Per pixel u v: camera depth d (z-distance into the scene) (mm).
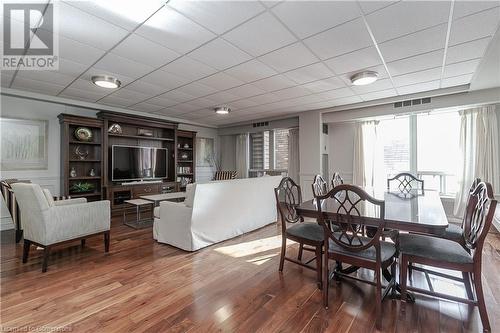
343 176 5504
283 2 1795
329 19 2010
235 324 1610
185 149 6625
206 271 2398
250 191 3748
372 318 1669
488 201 1580
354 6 1846
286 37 2293
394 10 1896
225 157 7641
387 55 2678
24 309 1766
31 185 2369
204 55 2664
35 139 4199
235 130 7211
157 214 3332
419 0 1780
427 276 2141
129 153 5230
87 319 1660
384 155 5043
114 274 2328
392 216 1754
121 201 5008
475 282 1563
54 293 1984
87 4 1800
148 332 1537
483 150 3891
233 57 2717
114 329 1563
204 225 3047
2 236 3543
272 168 6695
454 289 2049
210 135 7523
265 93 4102
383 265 1693
